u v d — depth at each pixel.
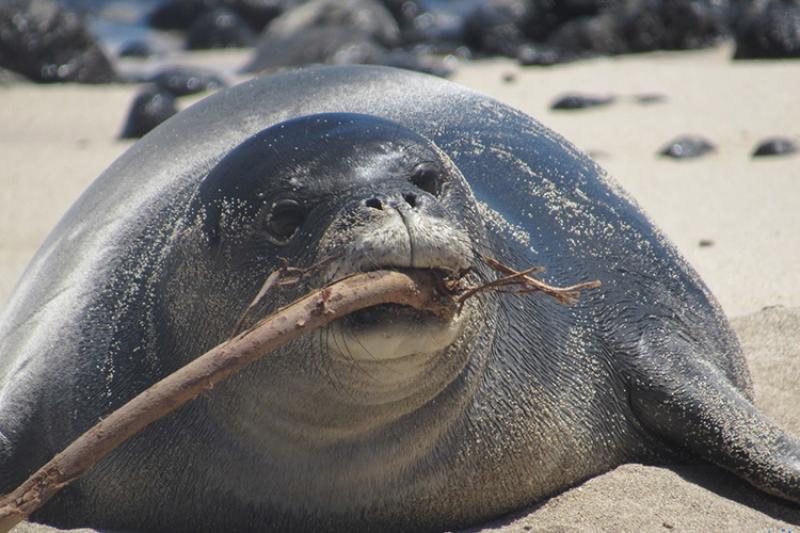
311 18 111.06
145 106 56.19
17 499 10.90
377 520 15.27
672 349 18.16
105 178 20.31
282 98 19.92
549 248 18.34
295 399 13.62
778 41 74.81
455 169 14.69
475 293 12.93
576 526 15.45
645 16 93.75
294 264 13.20
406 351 12.17
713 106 52.75
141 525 15.84
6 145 53.75
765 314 23.52
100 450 11.03
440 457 15.28
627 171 40.56
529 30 105.94
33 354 17.41
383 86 20.42
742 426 17.08
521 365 16.42
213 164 18.02
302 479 14.78
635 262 19.22
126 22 144.88
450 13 144.12
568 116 52.75
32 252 33.44
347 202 12.94
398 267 12.04
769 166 39.97
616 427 17.64
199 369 11.23
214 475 15.10
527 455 16.14
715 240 30.67
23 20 89.69
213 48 120.19
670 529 15.36
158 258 16.34
